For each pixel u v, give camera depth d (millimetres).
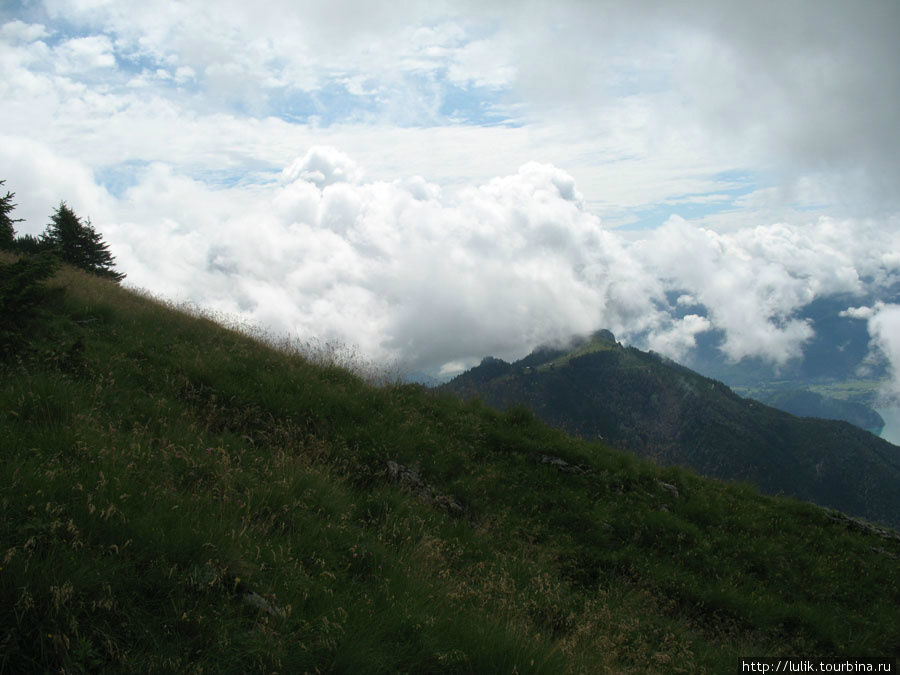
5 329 7301
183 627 3590
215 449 6516
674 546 9352
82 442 5133
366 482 8297
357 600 4590
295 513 5672
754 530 10438
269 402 9117
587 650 5527
